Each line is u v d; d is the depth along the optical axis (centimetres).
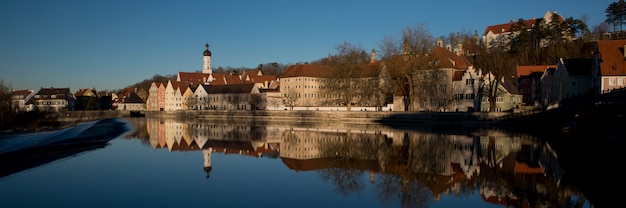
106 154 4747
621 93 4350
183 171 3619
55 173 3500
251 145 5806
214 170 3675
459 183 3120
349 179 3294
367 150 5031
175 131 8494
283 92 15625
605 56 8125
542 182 3091
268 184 3098
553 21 15862
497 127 8225
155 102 18988
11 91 9112
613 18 15600
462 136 6562
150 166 3881
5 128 8362
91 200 2598
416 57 9381
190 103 17538
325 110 12150
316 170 3694
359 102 12506
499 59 11138
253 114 13312
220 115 14512
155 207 2453
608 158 3766
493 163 3953
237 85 16388
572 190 2830
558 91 10400
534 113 7912
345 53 11388
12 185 3014
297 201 2609
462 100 10625
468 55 17112
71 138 6556
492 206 2488
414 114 9544
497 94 10406
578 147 4669
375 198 2705
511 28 17075
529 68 13275
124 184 3056
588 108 5406
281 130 8600
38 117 9612
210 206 2481
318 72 15388
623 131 3750
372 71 13025
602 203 2459
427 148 5122
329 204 2552
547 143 5488
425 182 3161
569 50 14400
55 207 2434
